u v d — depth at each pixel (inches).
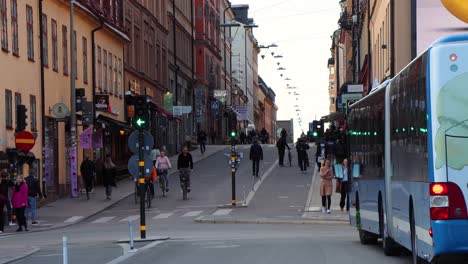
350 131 797.9
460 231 414.0
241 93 4648.1
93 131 1620.3
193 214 1189.1
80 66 1621.6
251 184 1637.6
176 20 2871.6
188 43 3171.8
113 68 1910.7
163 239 806.5
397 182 540.7
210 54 3572.8
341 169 876.6
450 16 1285.7
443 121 418.6
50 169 1423.5
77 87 1585.9
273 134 7470.5
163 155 1470.2
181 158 1408.7
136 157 810.2
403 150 512.4
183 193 1402.6
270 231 920.9
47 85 1409.9
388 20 1512.1
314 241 755.4
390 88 570.9
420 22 1295.5
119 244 773.3
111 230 994.1
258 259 592.4
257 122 6008.9
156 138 2313.0
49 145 1421.0
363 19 2404.0
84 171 1430.9
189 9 3196.4
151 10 2420.0
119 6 1980.8
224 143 3526.1
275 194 1450.5
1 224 1015.0
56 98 1464.1
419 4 1295.5
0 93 1163.9
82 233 967.0
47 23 1418.6
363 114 707.4
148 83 2340.1
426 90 428.5
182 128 2930.6
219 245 725.3
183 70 3036.4
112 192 1546.5
